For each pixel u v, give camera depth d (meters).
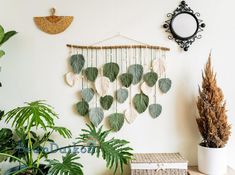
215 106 1.50
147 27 1.68
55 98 1.70
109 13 1.68
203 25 1.67
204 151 1.51
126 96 1.68
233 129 1.70
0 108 1.71
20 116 1.23
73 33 1.68
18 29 1.68
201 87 1.68
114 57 1.69
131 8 1.68
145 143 1.70
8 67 1.70
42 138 1.60
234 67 1.69
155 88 1.70
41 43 1.69
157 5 1.68
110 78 1.67
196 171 1.57
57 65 1.69
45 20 1.67
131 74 1.67
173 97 1.69
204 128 1.52
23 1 1.68
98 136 1.46
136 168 1.48
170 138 1.70
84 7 1.68
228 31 1.68
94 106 1.69
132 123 1.70
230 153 1.71
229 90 1.69
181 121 1.70
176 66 1.69
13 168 1.53
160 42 1.69
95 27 1.68
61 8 1.68
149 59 1.69
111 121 1.67
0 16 1.68
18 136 1.59
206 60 1.68
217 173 1.49
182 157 1.59
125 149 1.41
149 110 1.69
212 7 1.68
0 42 1.50
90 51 1.69
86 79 1.69
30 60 1.69
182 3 1.67
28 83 1.70
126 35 1.69
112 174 1.70
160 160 1.52
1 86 1.63
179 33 1.66
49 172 1.24
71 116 1.70
